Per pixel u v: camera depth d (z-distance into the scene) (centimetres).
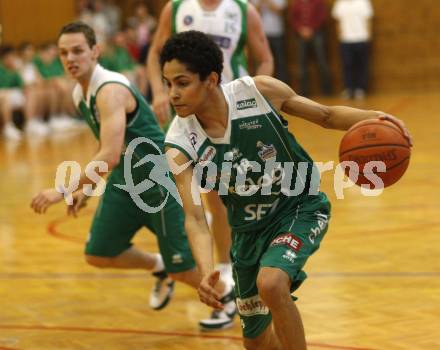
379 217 1199
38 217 1355
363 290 840
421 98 2827
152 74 905
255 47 898
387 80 3095
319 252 1012
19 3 3216
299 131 2266
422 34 3042
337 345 677
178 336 744
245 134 563
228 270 818
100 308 842
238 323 780
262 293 536
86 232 1228
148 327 774
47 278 970
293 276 547
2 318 816
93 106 736
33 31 3228
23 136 2633
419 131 2042
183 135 566
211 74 541
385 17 3062
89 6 3027
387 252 993
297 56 3089
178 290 911
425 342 673
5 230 1263
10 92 2584
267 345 611
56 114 2822
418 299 799
